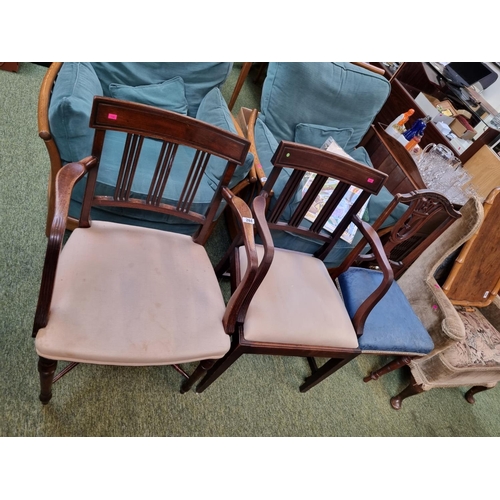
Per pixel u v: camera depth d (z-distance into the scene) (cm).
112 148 133
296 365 154
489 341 161
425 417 167
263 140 169
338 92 177
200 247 114
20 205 143
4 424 101
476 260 169
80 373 117
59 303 82
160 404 121
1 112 167
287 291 116
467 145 216
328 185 168
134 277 95
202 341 92
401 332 130
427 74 232
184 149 153
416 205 122
